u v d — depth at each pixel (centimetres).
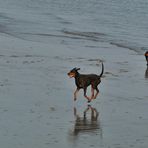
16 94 1692
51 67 2234
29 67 2206
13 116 1430
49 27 4031
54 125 1356
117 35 3694
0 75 1997
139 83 1983
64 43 3161
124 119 1441
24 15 4931
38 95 1694
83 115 1473
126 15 5553
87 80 1645
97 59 2559
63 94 1728
